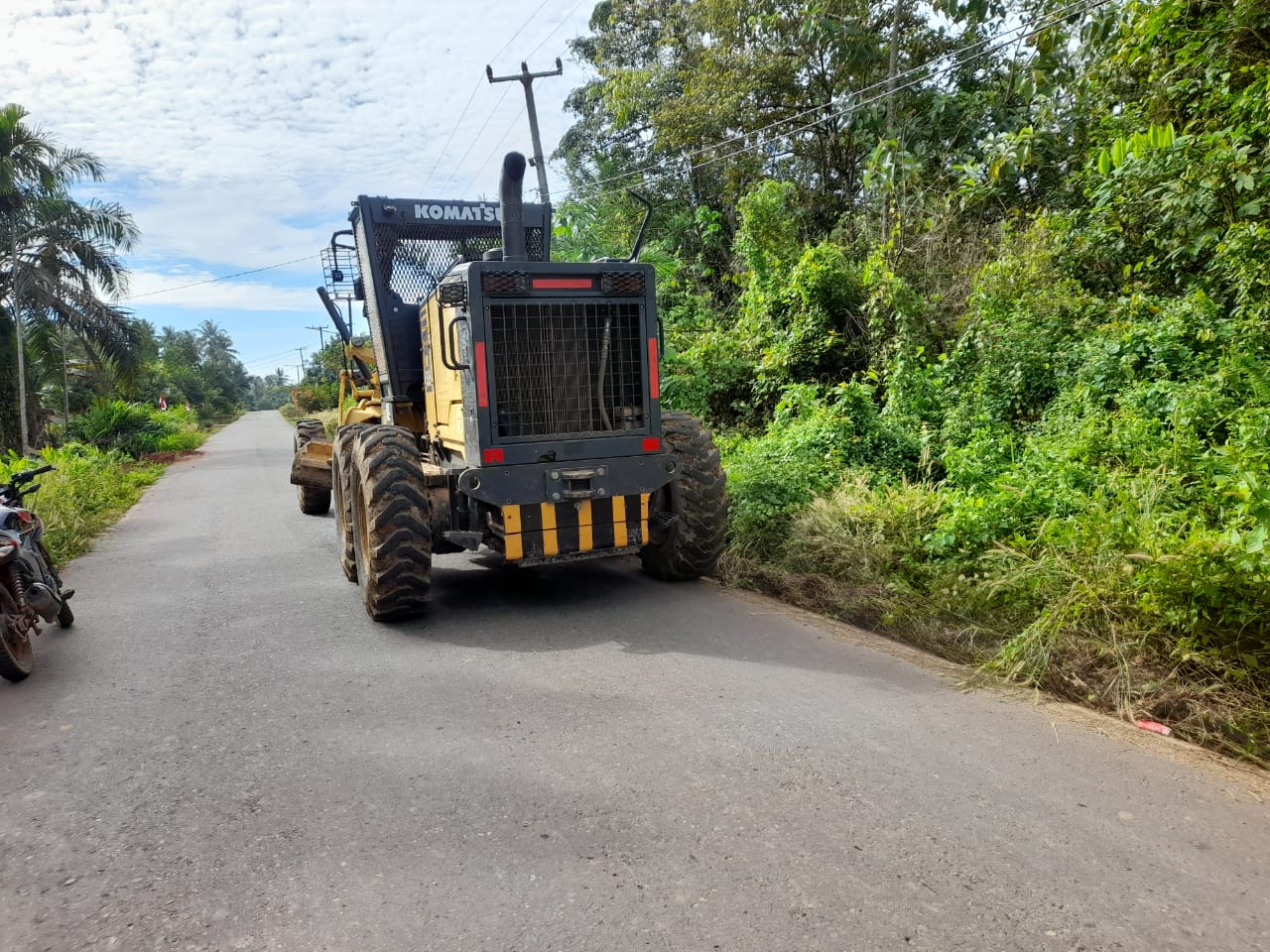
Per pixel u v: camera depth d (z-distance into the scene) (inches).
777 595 232.4
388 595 207.3
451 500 219.5
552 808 119.8
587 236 640.4
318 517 413.1
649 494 222.7
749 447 341.7
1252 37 267.7
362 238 292.4
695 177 685.3
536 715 153.0
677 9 733.3
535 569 269.0
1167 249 312.2
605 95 788.0
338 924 96.0
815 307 414.3
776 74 594.6
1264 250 258.7
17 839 116.9
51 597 191.5
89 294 878.4
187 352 3280.0
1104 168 232.4
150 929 96.1
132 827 119.0
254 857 110.2
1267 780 124.4
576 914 96.3
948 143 503.2
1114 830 110.9
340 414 411.2
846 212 539.5
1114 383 277.4
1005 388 319.3
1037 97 335.6
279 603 240.5
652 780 126.9
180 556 322.3
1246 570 153.2
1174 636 161.5
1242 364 242.7
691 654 184.2
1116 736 139.6
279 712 159.0
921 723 145.4
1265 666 150.0
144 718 159.3
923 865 103.8
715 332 460.1
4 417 892.6
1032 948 88.9
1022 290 337.4
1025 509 219.3
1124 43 293.7
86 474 525.3
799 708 152.6
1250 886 98.9
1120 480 218.1
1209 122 276.2
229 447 1141.1
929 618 195.6
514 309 210.5
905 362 354.6
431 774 131.2
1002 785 123.0
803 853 107.0
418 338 288.4
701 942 91.0
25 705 169.0
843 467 305.0
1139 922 92.7
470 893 100.8
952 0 475.8
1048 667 161.3
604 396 221.6
